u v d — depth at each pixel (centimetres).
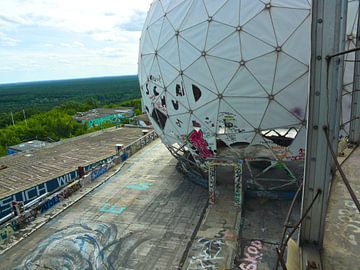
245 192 1809
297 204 1689
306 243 520
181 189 2031
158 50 1738
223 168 2127
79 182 2111
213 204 1712
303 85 1386
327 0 418
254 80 1430
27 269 1306
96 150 3353
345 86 1419
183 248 1403
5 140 5812
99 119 7506
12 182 2470
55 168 2778
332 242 522
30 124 6875
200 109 1588
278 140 1605
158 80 1766
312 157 484
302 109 1408
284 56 1385
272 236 1445
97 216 1728
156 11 1877
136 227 1597
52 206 1859
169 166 2470
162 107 1806
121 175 2328
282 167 1728
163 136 1975
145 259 1341
